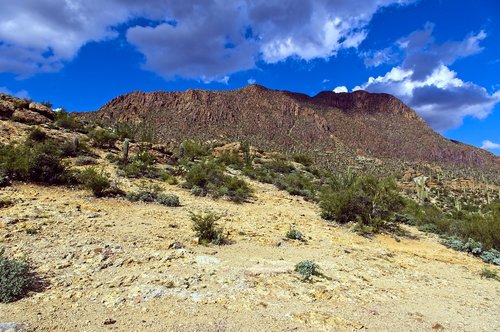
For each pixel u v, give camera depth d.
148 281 6.84
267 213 17.19
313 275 8.69
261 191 24.09
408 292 8.69
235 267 8.38
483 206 55.12
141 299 6.08
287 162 45.00
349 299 7.35
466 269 12.66
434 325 6.45
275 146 169.75
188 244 9.92
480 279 11.48
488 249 16.50
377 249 13.48
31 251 7.61
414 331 6.18
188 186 20.27
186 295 6.43
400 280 9.76
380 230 17.50
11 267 6.00
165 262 8.00
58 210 11.14
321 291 7.52
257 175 30.38
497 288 10.55
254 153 48.06
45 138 21.86
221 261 8.75
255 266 8.69
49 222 9.71
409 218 21.98
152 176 21.36
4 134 20.56
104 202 13.61
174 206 15.16
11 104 26.05
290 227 14.53
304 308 6.50
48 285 6.24
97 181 14.45
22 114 25.19
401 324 6.42
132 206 13.80
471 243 16.42
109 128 36.12
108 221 10.95
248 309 6.14
